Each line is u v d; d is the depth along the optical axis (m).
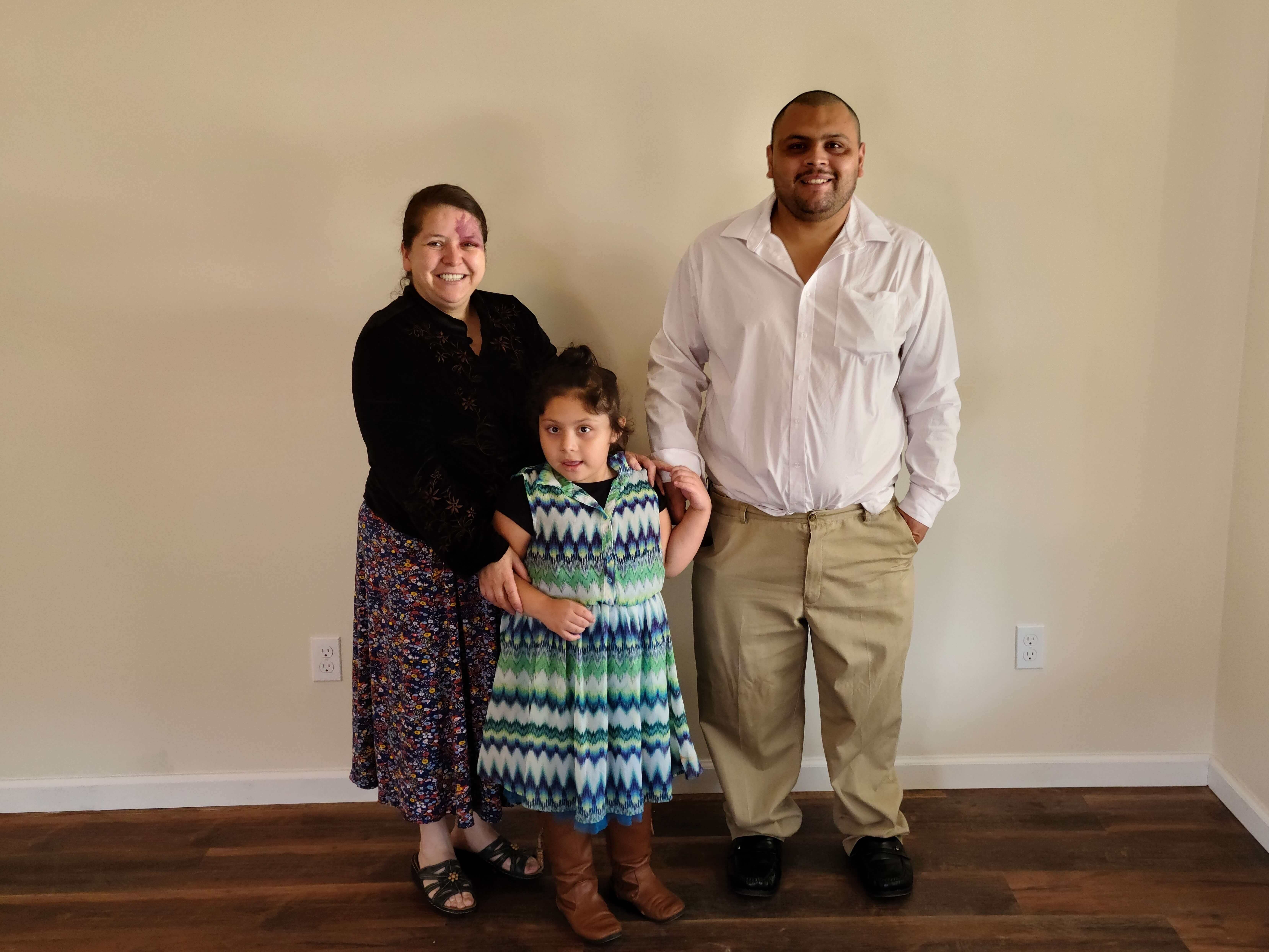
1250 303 2.18
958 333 2.21
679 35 2.10
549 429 1.72
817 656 2.03
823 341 1.84
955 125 2.12
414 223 1.76
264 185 2.13
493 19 2.09
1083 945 1.82
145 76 2.09
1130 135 2.13
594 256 2.19
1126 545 2.29
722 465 1.96
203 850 2.18
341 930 1.91
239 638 2.32
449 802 1.91
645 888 1.93
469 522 1.72
